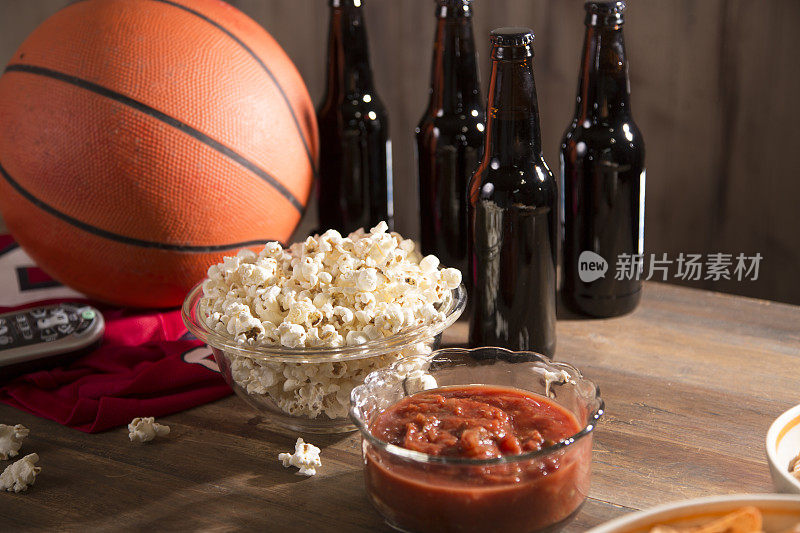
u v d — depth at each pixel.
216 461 0.77
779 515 0.55
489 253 0.86
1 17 1.77
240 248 0.98
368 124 1.12
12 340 0.90
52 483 0.75
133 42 0.91
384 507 0.64
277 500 0.72
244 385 0.76
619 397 0.85
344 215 1.16
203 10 0.97
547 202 0.84
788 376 0.88
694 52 1.36
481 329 0.89
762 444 0.77
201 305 0.82
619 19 0.92
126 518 0.70
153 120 0.90
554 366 0.73
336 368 0.76
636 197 0.98
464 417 0.65
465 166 1.04
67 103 0.90
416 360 0.74
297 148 1.00
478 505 0.59
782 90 1.32
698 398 0.85
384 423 0.67
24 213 0.94
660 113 1.42
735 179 1.40
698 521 0.55
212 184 0.92
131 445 0.80
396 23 1.57
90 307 0.97
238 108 0.94
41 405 0.86
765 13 1.30
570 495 0.62
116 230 0.92
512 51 0.80
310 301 0.75
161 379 0.87
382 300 0.77
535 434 0.63
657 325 1.01
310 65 1.66
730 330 0.99
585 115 0.96
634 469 0.74
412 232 1.69
